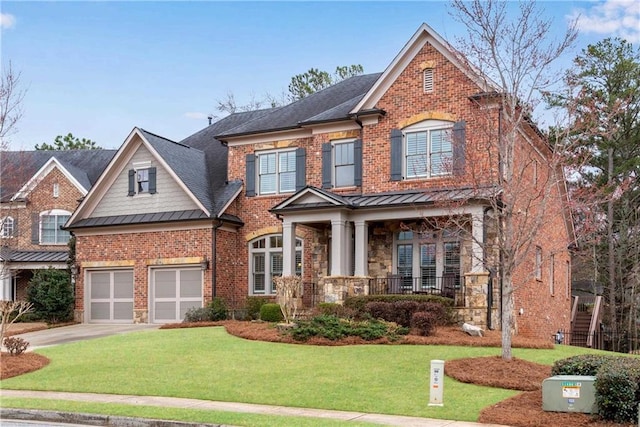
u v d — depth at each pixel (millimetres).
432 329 19719
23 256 34531
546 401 12016
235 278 28672
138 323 28625
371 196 24891
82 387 14961
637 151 33500
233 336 21031
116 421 12000
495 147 17797
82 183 36750
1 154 33500
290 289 22172
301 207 24406
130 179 29594
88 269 30062
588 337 31797
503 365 15289
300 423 11078
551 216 17578
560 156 16625
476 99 19531
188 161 30234
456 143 19625
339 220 23906
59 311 29672
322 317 20531
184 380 15266
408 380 14664
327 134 26906
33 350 20156
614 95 31781
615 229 34656
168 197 28812
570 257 34531
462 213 18859
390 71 25266
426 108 24594
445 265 23938
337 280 23703
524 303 24625
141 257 28891
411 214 23031
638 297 35188
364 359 16797
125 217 29438
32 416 12719
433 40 24594
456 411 12172
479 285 21359
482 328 21031
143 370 16406
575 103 17422
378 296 22312
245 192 28953
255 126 29562
